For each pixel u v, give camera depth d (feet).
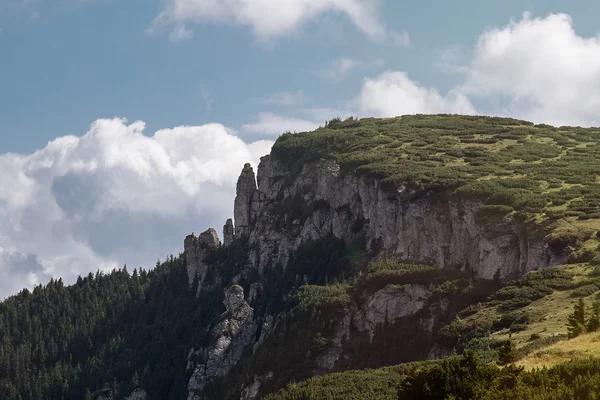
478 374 499.92
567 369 471.21
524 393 457.27
